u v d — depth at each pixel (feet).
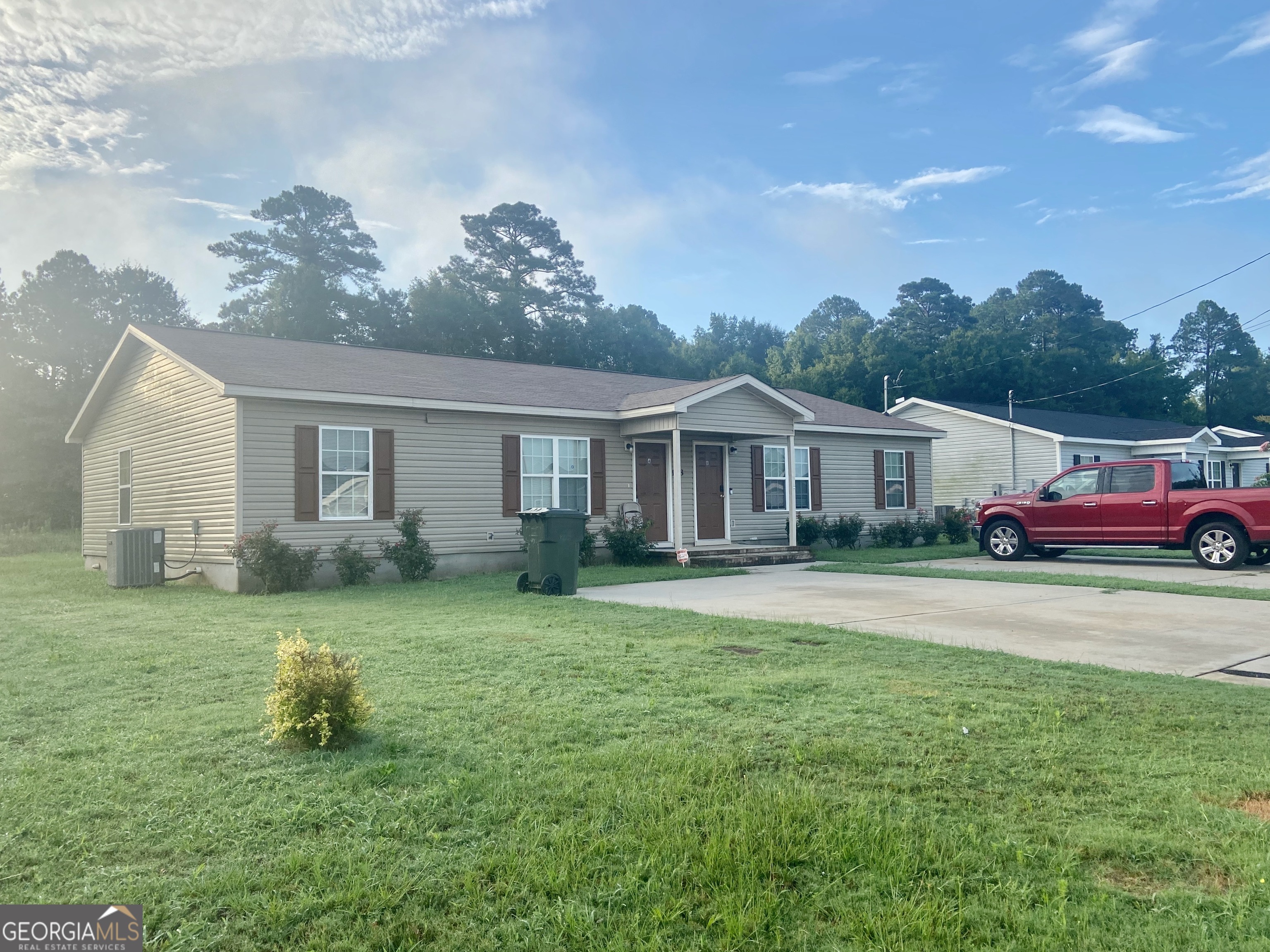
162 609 35.55
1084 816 12.70
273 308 153.48
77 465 135.54
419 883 10.78
